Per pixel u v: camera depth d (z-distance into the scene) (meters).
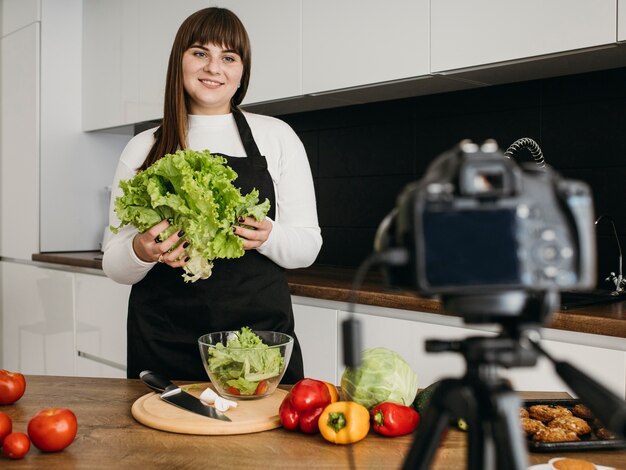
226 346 1.35
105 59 3.70
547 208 0.58
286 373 1.84
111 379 1.43
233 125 1.89
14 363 4.04
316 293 2.38
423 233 0.58
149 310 1.81
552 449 0.99
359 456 1.00
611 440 0.99
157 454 1.01
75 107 3.91
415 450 0.65
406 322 2.11
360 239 3.02
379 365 1.13
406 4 2.29
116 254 1.70
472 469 0.61
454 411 0.63
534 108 2.40
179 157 1.46
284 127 1.92
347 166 3.06
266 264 1.84
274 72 2.78
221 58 1.78
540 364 1.80
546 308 0.61
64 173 3.89
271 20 2.77
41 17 3.79
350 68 2.49
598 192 2.24
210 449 1.03
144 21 3.40
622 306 1.87
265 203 1.61
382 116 2.90
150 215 1.52
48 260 3.67
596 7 1.83
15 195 4.01
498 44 2.06
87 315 3.43
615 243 2.21
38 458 0.99
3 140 4.10
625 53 1.93
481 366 0.63
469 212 0.58
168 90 1.83
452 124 2.66
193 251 1.53
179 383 1.40
